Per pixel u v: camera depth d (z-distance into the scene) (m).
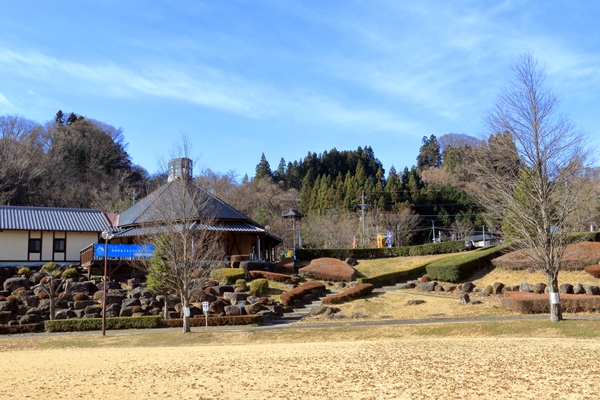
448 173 84.81
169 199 33.00
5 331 25.81
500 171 23.42
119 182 72.31
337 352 16.17
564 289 27.53
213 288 31.95
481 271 34.44
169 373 13.09
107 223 42.03
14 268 35.22
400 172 104.06
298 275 37.84
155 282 27.34
